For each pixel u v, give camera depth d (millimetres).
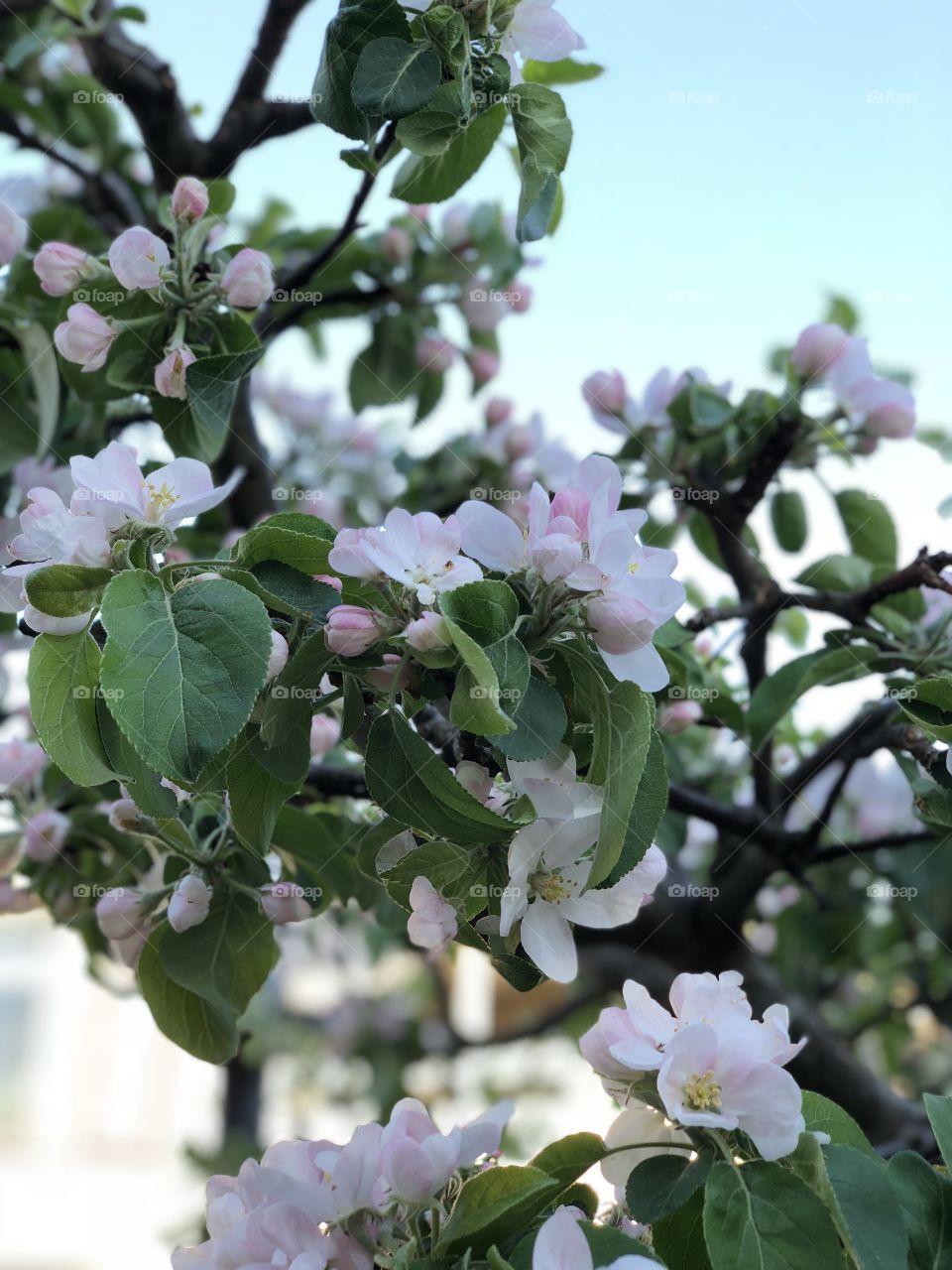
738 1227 380
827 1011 1270
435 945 436
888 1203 396
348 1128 1690
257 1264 396
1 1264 2322
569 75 723
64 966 2848
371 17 501
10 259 766
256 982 564
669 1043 405
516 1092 1722
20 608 459
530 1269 382
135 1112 2734
